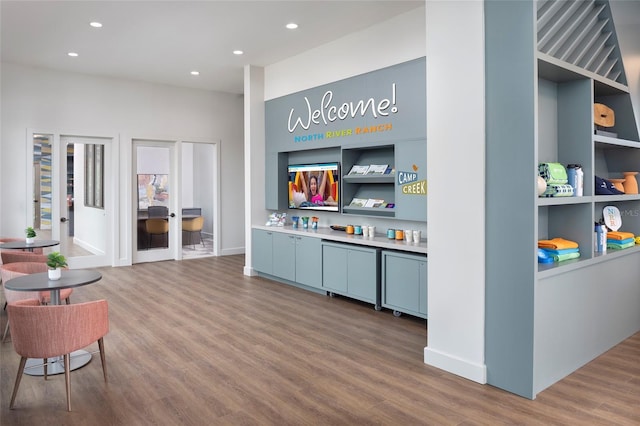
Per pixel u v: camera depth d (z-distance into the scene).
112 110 7.75
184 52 6.39
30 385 3.19
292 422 2.69
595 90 4.15
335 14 5.03
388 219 5.57
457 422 2.67
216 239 8.99
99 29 5.48
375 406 2.88
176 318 4.79
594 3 3.92
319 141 6.14
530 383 2.94
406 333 4.31
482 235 3.14
